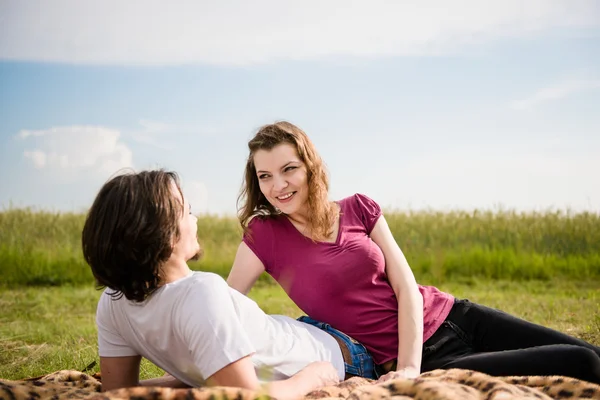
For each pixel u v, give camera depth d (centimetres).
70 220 1156
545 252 1007
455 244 1045
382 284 289
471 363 255
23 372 425
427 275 959
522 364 247
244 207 306
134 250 216
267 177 289
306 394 231
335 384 246
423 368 284
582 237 1030
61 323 636
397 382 195
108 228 217
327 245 288
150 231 216
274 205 291
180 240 228
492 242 1039
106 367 245
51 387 231
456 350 284
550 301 717
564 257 998
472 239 1063
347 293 283
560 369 242
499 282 917
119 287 221
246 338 218
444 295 301
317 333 270
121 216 216
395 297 291
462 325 290
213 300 219
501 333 281
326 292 283
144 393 187
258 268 299
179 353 228
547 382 216
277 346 246
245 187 306
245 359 216
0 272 971
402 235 1084
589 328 516
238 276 298
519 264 955
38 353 486
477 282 913
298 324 269
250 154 302
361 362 274
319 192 288
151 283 222
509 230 1070
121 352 244
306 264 286
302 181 287
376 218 301
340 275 282
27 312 725
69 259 1001
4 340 547
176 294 222
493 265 962
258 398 192
